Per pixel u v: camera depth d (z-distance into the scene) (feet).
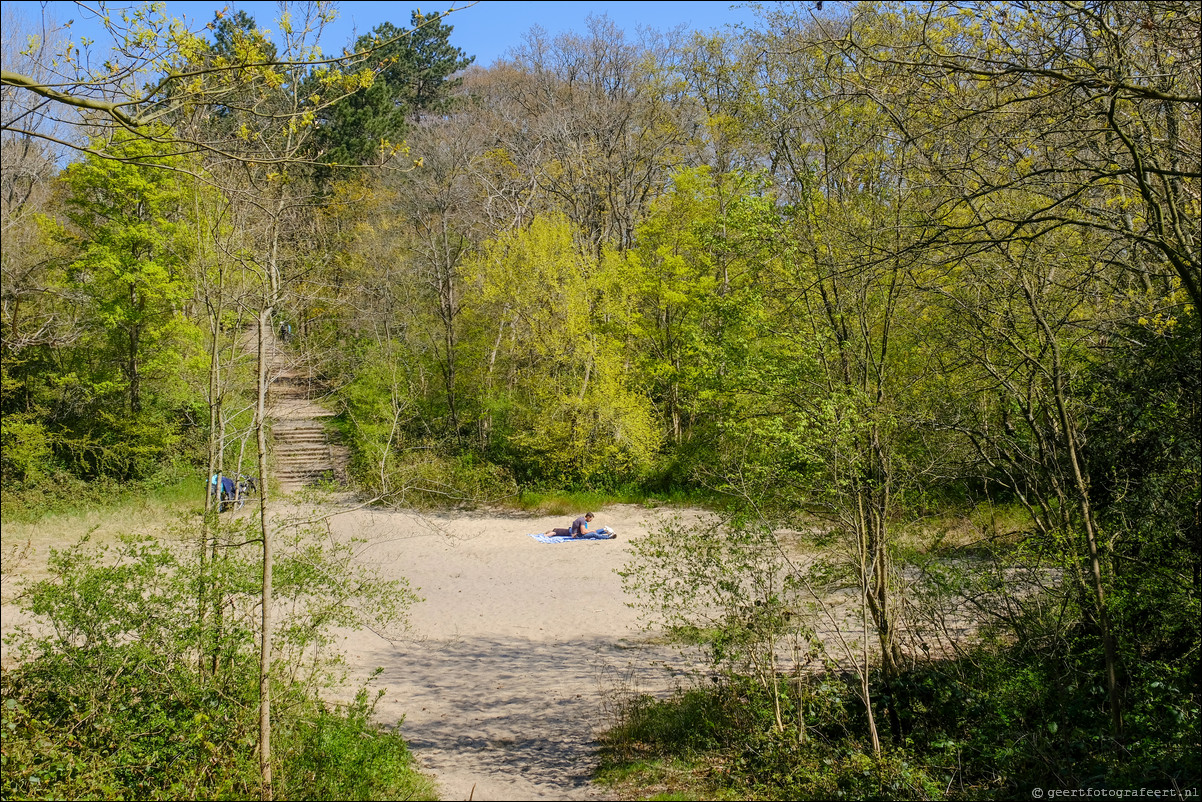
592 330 82.89
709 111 68.64
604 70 130.62
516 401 88.22
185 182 42.50
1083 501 27.53
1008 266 28.91
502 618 50.83
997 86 23.98
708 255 75.05
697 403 78.33
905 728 30.63
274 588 29.58
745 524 32.14
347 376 58.90
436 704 36.88
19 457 71.77
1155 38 22.62
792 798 26.02
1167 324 25.79
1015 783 25.38
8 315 70.33
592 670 41.52
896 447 33.63
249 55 20.66
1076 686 28.30
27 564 53.78
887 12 29.68
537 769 29.43
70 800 23.56
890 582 32.32
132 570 29.43
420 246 93.71
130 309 77.77
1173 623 27.07
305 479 74.84
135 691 28.02
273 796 25.18
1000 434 32.76
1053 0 22.48
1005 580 31.19
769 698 31.01
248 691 28.68
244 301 30.60
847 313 35.94
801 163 36.88
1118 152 25.02
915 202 31.40
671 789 27.09
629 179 109.81
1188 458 26.94
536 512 79.87
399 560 63.77
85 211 81.20
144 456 78.84
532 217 109.09
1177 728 24.40
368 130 118.01
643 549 34.81
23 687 28.45
